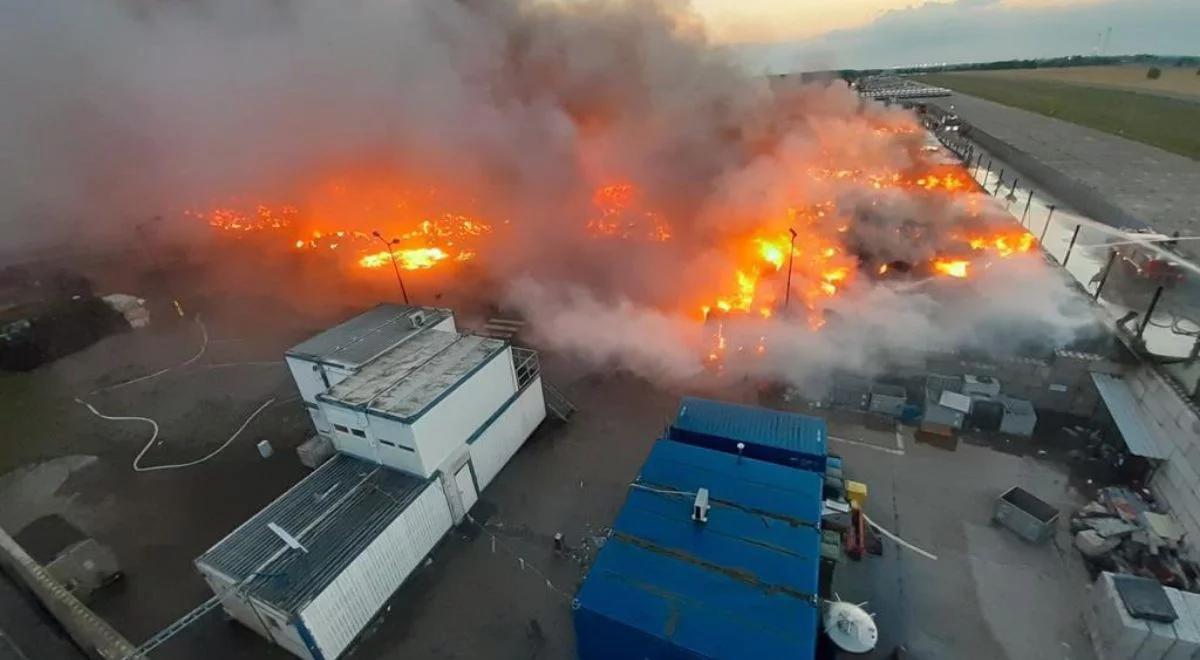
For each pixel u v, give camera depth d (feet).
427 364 72.79
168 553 68.13
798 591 45.83
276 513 60.95
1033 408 77.71
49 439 92.22
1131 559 57.26
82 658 53.72
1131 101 248.93
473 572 63.05
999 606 54.85
